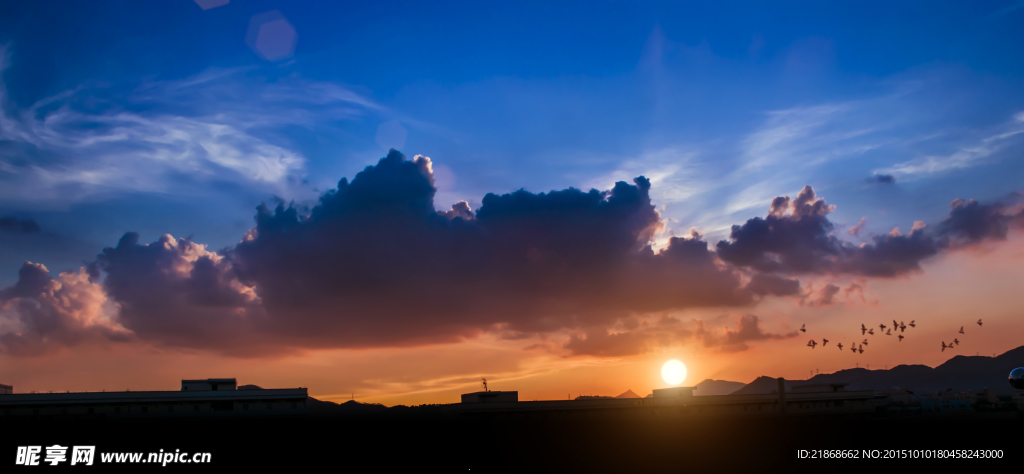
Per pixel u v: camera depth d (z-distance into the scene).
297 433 89.75
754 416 126.06
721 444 97.88
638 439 103.69
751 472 72.56
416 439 102.25
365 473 73.56
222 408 88.44
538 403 115.56
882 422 131.88
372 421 113.81
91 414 82.75
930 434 104.62
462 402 115.75
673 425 117.44
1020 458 74.62
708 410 123.50
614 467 77.88
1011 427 109.75
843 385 136.50
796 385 141.00
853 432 112.81
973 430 108.62
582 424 115.38
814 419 129.00
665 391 123.12
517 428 111.75
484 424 112.75
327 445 91.44
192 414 87.00
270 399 90.38
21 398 80.69
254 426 88.56
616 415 117.75
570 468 78.00
